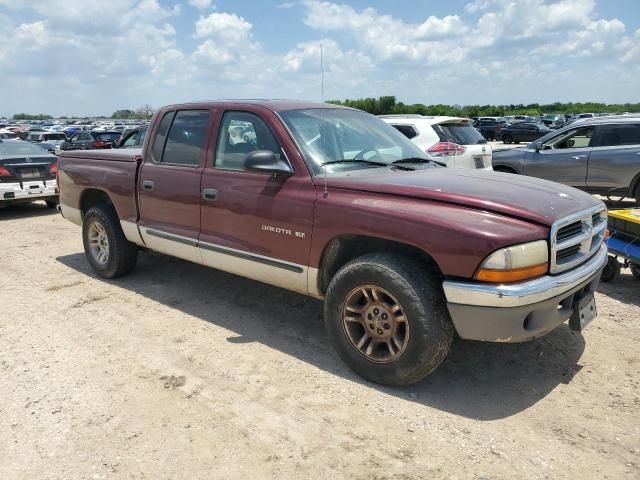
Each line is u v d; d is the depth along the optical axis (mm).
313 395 3480
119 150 6234
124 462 2854
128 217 5387
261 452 2918
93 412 3314
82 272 6301
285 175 3971
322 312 4910
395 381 3465
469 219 3152
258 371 3811
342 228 3584
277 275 4098
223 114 4543
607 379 3629
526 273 3072
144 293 5477
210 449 2949
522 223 3127
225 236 4418
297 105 4449
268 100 4551
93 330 4559
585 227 3531
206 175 4527
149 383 3656
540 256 3109
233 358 4016
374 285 3420
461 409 3307
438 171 4074
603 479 2674
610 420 3164
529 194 3465
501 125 38688
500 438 3008
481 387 3557
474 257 3057
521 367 3812
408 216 3303
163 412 3307
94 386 3623
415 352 3303
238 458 2873
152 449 2957
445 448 2928
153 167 5066
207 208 4512
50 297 5414
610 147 9867
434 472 2740
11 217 10398
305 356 4039
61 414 3301
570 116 53375
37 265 6660
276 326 4609
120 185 5391
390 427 3121
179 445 2986
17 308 5113
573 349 4070
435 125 8734
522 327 3113
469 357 3959
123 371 3828
